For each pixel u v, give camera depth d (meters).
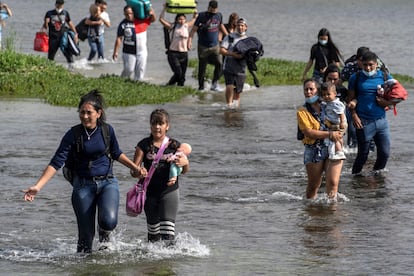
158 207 19.22
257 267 18.33
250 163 29.16
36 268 18.06
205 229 21.36
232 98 41.34
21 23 82.62
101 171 18.58
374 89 27.06
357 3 119.56
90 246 18.94
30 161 28.62
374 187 25.97
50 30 51.94
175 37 46.19
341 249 19.77
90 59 56.66
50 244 19.94
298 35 81.00
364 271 18.11
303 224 21.92
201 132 34.59
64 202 23.81
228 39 40.94
